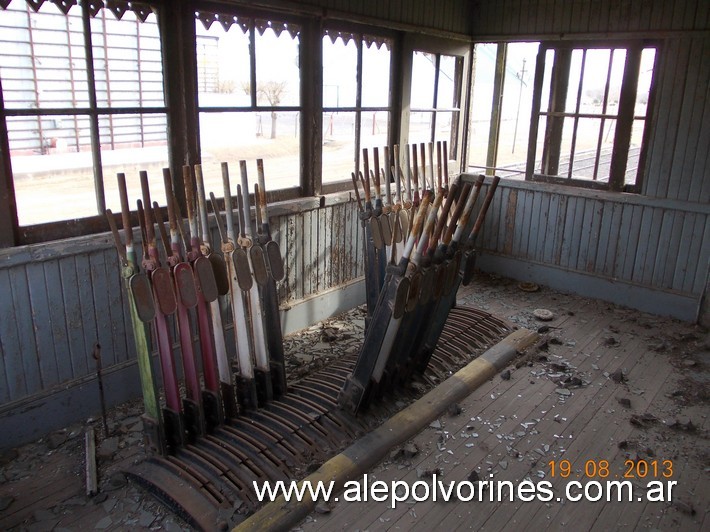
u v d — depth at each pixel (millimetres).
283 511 2271
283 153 3814
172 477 2387
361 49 4148
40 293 2666
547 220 5039
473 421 3043
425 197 2762
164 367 2447
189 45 3092
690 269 4355
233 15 3279
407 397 3191
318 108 3896
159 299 2352
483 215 2982
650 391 3400
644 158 4457
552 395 3326
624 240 4641
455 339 3863
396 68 4508
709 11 3965
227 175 2602
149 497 2398
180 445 2543
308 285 4117
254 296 2785
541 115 4965
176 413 2486
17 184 2576
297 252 3951
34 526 2219
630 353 3900
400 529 2279
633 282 4660
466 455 2758
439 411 3064
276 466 2520
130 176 3004
